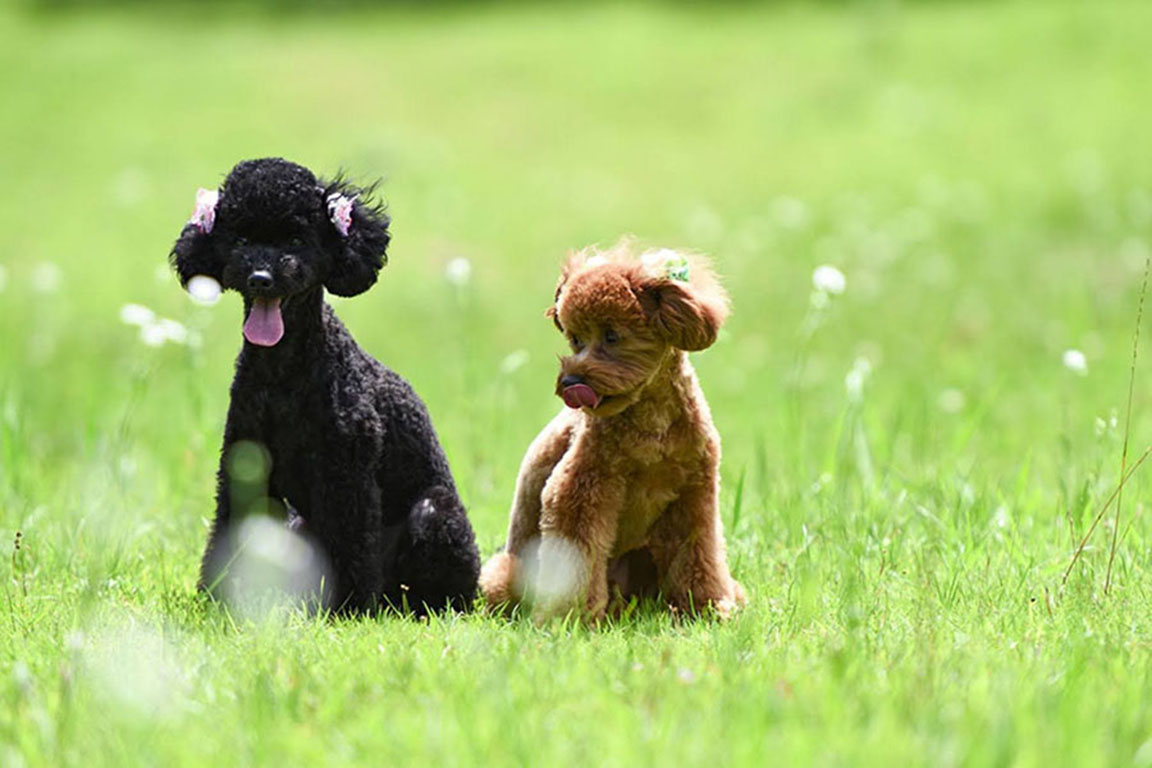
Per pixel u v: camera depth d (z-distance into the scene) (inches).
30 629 316.2
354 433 353.1
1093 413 565.6
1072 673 256.8
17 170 1421.0
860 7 1914.4
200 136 1536.7
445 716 242.5
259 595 336.2
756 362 796.0
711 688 256.8
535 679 260.5
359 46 1958.7
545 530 339.0
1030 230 1112.2
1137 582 344.8
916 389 663.1
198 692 261.6
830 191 1262.3
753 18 1995.6
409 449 370.3
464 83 1737.2
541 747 226.8
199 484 477.7
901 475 460.8
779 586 361.4
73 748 233.9
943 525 399.2
